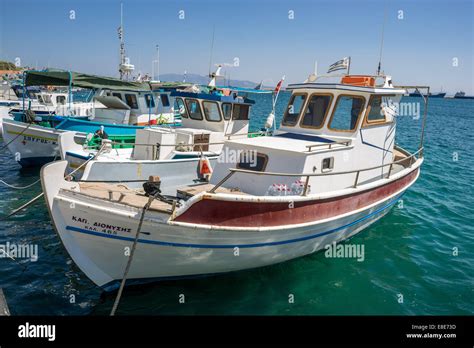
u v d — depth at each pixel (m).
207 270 8.35
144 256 7.59
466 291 8.48
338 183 9.57
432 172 19.73
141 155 13.43
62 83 15.34
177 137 14.06
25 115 18.16
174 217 7.12
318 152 8.77
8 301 7.84
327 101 10.12
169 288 8.35
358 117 9.88
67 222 7.56
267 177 8.82
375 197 10.16
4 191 15.01
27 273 8.93
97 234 7.47
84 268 7.77
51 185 7.40
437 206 14.10
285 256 9.04
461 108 119.12
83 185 8.74
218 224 7.45
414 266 9.55
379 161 11.05
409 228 11.90
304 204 8.26
